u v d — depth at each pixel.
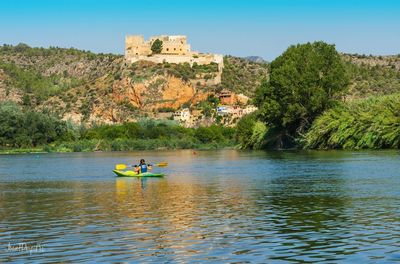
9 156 143.88
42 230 28.89
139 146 185.00
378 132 103.56
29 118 181.00
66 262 22.44
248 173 63.66
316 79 122.75
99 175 67.62
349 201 36.75
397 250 23.14
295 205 35.78
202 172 68.00
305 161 80.50
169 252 23.70
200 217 31.91
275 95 125.50
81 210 35.81
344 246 24.00
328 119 113.81
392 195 39.12
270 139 136.50
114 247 24.67
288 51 130.88
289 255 22.84
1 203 40.69
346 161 75.25
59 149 174.88
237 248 24.12
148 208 36.00
